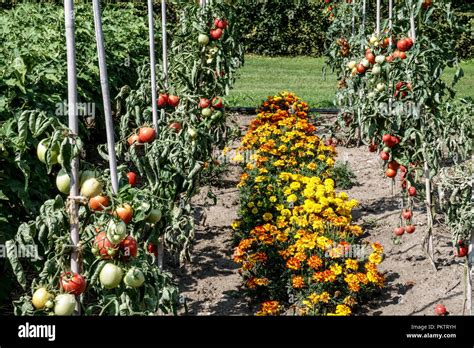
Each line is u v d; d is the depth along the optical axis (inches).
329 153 298.2
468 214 160.7
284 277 196.4
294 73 641.6
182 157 162.9
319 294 182.1
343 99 337.4
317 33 740.7
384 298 194.2
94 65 305.0
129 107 194.9
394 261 218.5
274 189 250.2
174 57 235.8
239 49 315.0
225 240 239.8
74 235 109.1
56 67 262.5
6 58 244.1
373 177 313.6
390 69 212.1
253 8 740.7
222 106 229.9
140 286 115.0
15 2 634.8
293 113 366.3
